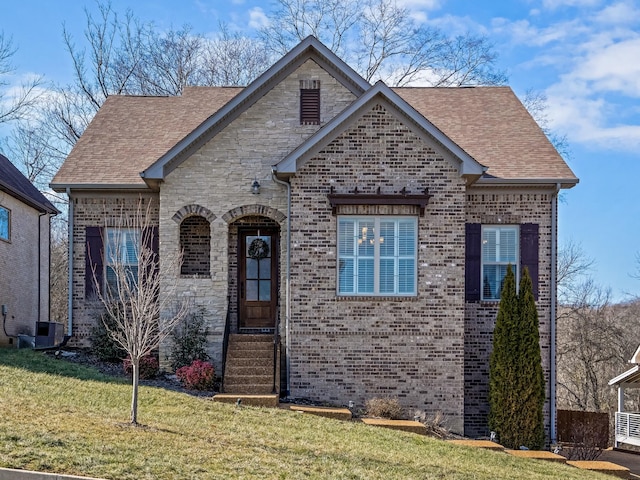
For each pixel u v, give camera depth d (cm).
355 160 1767
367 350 1739
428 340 1744
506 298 1739
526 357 1697
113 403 1397
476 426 1870
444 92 2312
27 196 2286
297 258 1750
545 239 1927
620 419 2528
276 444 1243
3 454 988
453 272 1755
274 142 1877
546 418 1881
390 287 1756
